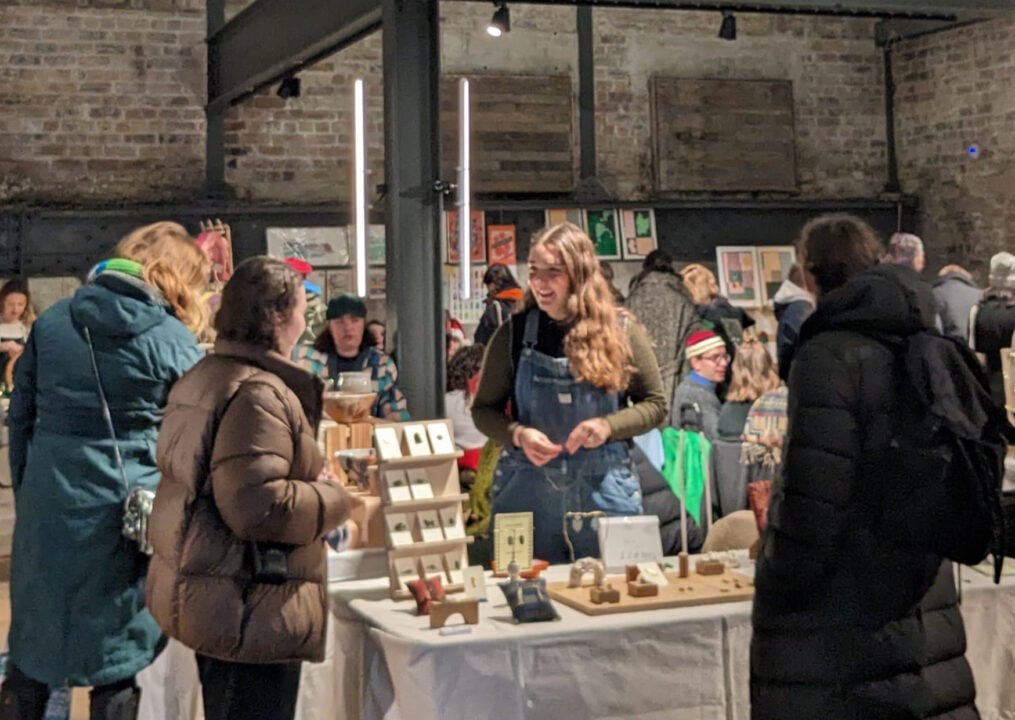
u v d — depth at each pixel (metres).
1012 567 3.21
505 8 5.59
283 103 8.60
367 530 3.21
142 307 3.09
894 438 2.31
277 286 2.64
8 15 8.05
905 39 9.55
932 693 2.38
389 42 4.41
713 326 5.97
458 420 4.48
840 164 9.64
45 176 8.16
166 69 8.34
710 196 9.34
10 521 6.11
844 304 2.37
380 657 2.79
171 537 2.58
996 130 9.00
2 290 7.46
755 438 3.92
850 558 2.33
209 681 2.67
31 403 3.17
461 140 4.31
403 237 4.39
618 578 3.08
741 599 2.93
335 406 3.61
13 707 3.09
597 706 2.73
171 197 8.38
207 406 2.56
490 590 3.04
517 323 3.27
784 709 2.36
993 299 5.91
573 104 9.09
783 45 9.52
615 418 3.15
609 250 8.99
